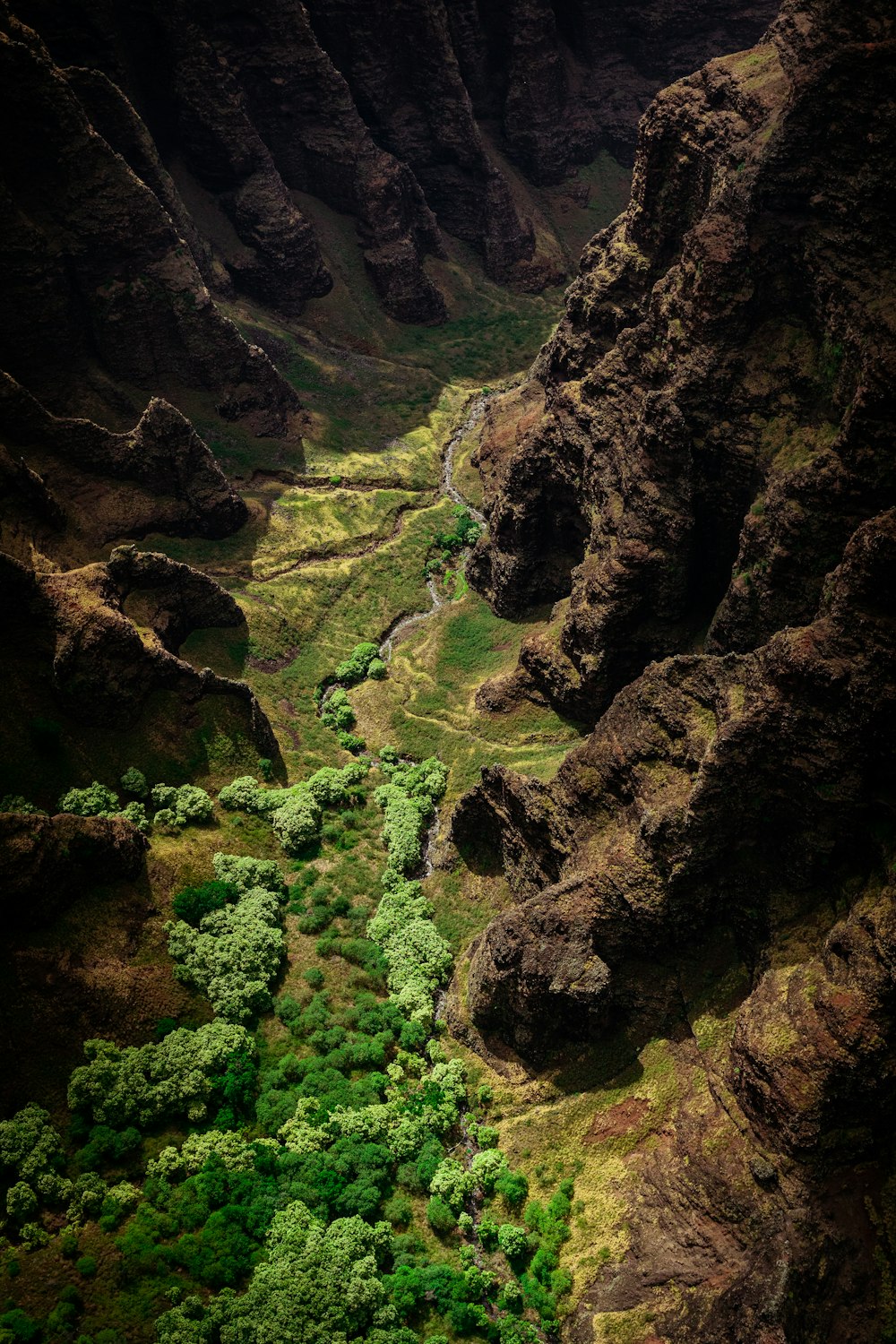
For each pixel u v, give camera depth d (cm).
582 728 10394
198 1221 7112
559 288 18688
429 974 8888
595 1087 7962
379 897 9506
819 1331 6222
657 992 7994
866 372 7456
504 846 9281
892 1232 6406
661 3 19738
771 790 7400
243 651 11312
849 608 6944
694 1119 7338
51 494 10725
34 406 11175
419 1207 7612
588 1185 7575
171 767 9719
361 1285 6894
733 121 10256
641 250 11725
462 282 18075
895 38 8306
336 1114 7881
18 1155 7019
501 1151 7900
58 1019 7625
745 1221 6775
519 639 11669
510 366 16888
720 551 9556
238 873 9056
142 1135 7469
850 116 8525
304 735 10931
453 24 18362
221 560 12294
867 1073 6519
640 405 10175
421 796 10412
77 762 9206
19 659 9169
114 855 8388
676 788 7919
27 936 7825
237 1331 6569
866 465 7606
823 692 7019
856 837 7231
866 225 8469
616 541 9956
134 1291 6725
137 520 11731
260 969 8569
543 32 18912
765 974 7400
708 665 7944
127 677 9562
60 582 9525
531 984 7900
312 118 16562
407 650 12100
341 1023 8519
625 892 7875
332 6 16600
